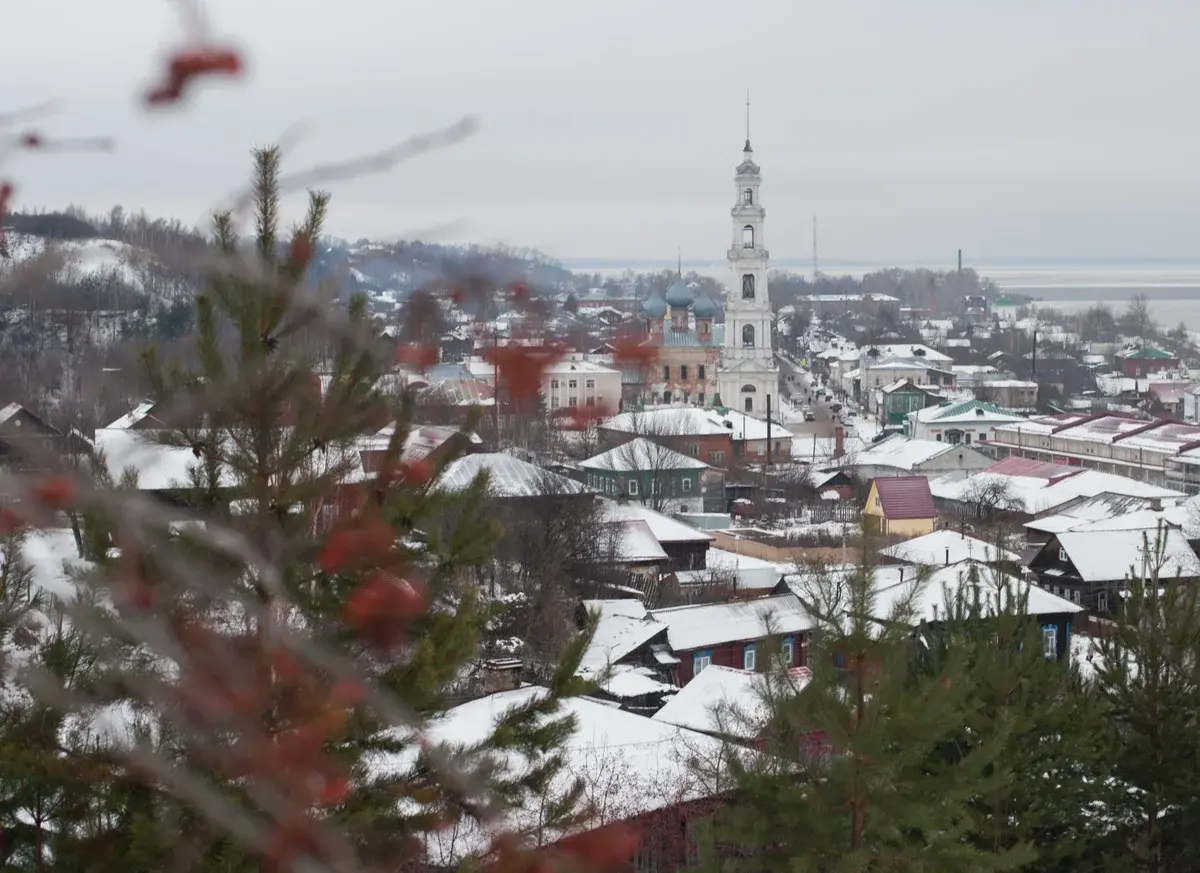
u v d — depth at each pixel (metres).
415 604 7.82
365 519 11.59
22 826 12.31
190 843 10.76
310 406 12.32
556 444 72.94
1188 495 91.00
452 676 13.03
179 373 11.42
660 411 106.06
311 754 6.74
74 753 11.24
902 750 18.09
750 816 18.39
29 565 7.53
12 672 5.45
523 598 42.59
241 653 8.89
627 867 13.55
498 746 14.04
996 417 130.62
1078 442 119.19
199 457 12.46
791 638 47.06
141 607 6.03
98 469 7.99
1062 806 23.22
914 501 83.62
